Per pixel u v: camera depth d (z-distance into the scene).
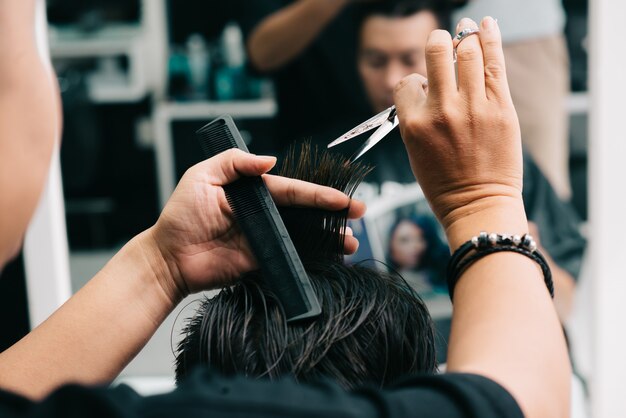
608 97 1.89
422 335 0.65
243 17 1.99
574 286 2.06
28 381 0.67
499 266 0.51
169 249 0.71
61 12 2.43
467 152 0.54
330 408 0.40
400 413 0.40
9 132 0.42
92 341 0.69
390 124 0.64
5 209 0.43
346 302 0.62
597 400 2.11
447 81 0.54
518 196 0.55
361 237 1.99
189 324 0.68
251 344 0.60
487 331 0.47
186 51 2.06
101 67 2.42
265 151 2.05
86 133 2.28
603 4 1.83
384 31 1.93
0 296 1.90
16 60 0.42
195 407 0.38
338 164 0.75
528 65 1.94
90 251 2.32
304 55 1.97
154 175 2.27
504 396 0.41
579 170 2.00
